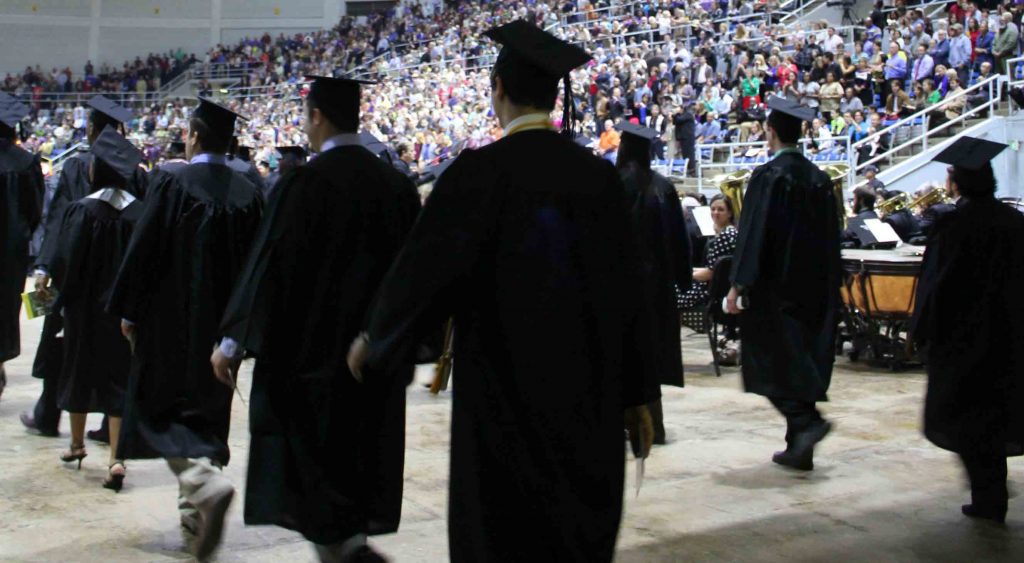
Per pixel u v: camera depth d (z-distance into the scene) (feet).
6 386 23.97
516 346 8.08
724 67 63.82
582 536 8.05
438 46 95.30
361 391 10.56
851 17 72.38
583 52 8.69
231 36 138.92
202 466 11.94
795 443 16.35
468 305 8.40
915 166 45.57
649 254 17.15
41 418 18.51
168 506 14.43
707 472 16.35
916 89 52.70
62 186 20.49
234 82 119.65
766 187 16.02
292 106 97.50
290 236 10.35
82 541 12.80
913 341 14.24
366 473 10.66
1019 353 13.48
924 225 30.99
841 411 21.08
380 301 8.29
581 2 86.63
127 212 15.67
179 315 12.31
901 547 12.86
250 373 26.73
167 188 12.35
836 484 15.66
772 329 16.16
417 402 22.30
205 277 12.32
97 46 137.59
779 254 16.02
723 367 27.09
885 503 14.73
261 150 82.02
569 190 8.29
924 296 13.84
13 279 19.65
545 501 8.04
